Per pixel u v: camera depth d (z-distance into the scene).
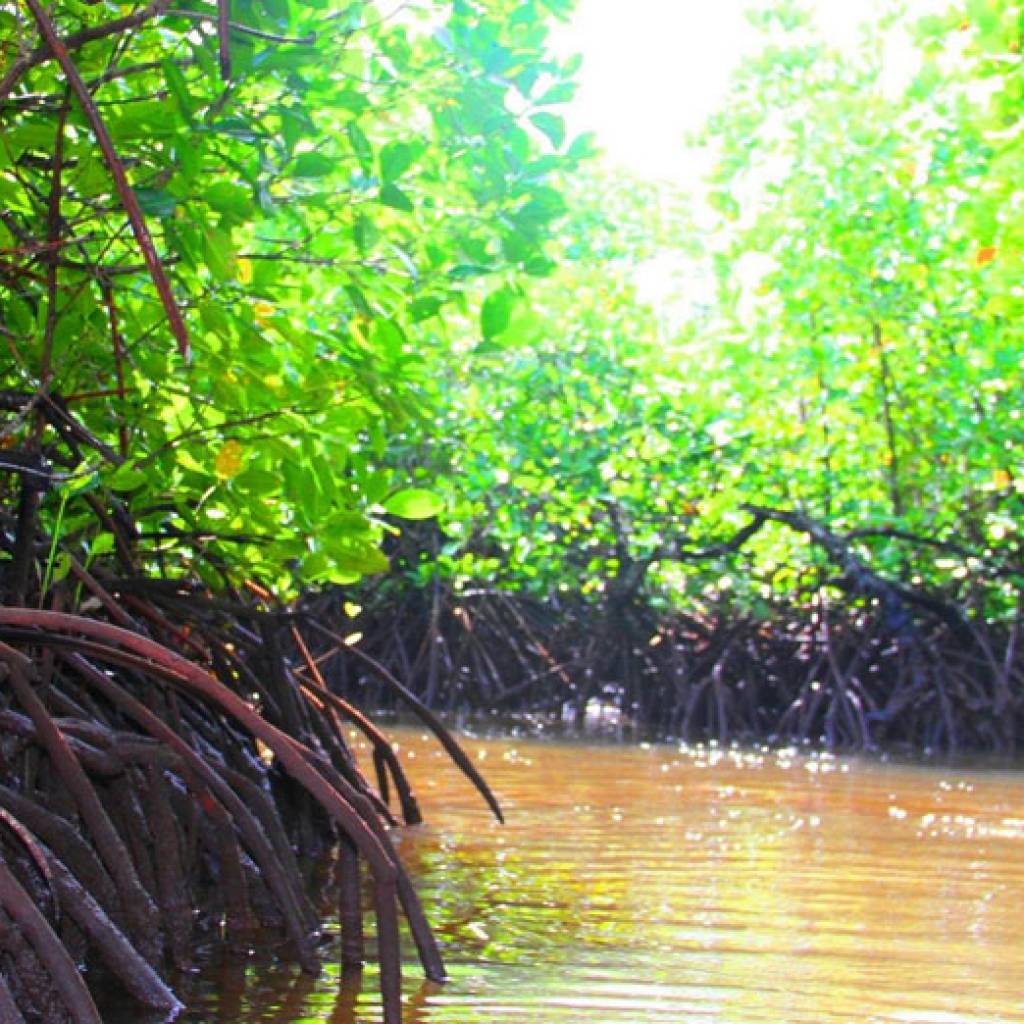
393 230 5.22
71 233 4.45
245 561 5.92
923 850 7.02
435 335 7.73
